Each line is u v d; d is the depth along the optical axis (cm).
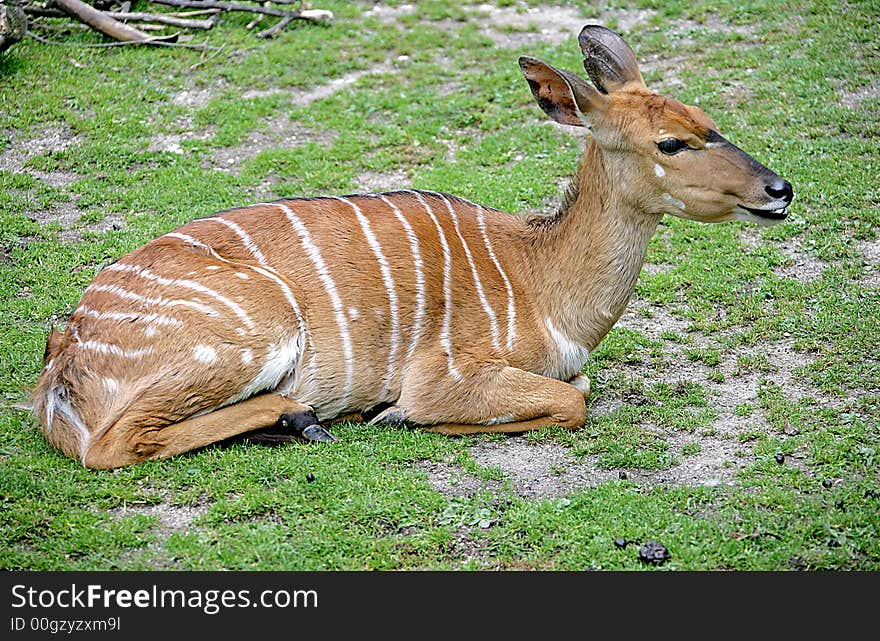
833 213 1259
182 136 1502
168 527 734
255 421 820
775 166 1359
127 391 796
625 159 840
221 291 808
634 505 755
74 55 1702
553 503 760
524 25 1869
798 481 782
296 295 832
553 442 857
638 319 1084
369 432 859
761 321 1053
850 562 697
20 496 757
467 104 1580
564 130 1509
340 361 844
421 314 857
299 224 862
